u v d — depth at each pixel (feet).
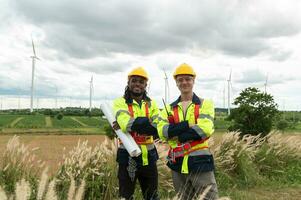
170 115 16.85
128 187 18.39
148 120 17.31
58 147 80.74
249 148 39.37
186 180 16.72
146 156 18.20
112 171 25.20
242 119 49.73
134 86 18.25
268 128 49.06
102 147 26.63
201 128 15.99
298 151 48.06
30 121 284.00
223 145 38.29
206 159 16.40
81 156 25.09
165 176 28.66
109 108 18.43
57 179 21.52
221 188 33.88
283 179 39.32
